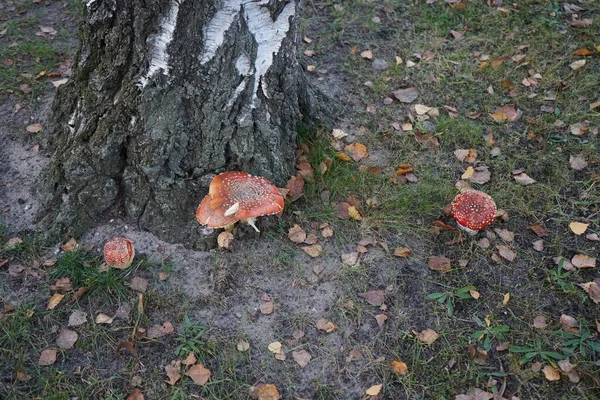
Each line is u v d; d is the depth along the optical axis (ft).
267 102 4.68
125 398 4.07
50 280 4.53
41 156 5.20
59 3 6.78
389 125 5.64
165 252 4.68
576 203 5.11
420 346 4.33
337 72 6.12
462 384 4.19
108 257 4.45
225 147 4.63
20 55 6.14
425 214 5.02
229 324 4.41
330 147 5.33
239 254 4.71
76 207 4.72
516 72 6.16
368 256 4.76
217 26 4.30
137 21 4.24
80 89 4.70
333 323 4.43
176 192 4.64
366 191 5.11
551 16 6.71
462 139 5.57
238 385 4.15
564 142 5.55
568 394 4.14
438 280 4.66
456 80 6.06
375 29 6.57
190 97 4.44
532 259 4.78
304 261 4.72
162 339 4.32
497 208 5.07
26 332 4.29
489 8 6.80
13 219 4.84
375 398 4.13
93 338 4.29
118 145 4.58
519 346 4.33
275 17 4.53
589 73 6.11
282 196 4.59
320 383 4.18
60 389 4.08
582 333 4.39
